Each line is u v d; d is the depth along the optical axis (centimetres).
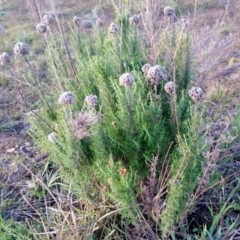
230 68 93
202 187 51
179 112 54
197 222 56
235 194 59
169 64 61
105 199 53
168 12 62
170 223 48
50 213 59
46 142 58
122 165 52
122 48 66
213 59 83
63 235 50
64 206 58
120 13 72
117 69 61
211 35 83
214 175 56
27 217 60
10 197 65
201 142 49
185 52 61
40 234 53
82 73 62
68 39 110
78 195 56
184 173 46
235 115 66
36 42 125
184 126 53
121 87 54
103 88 55
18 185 66
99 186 56
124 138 54
